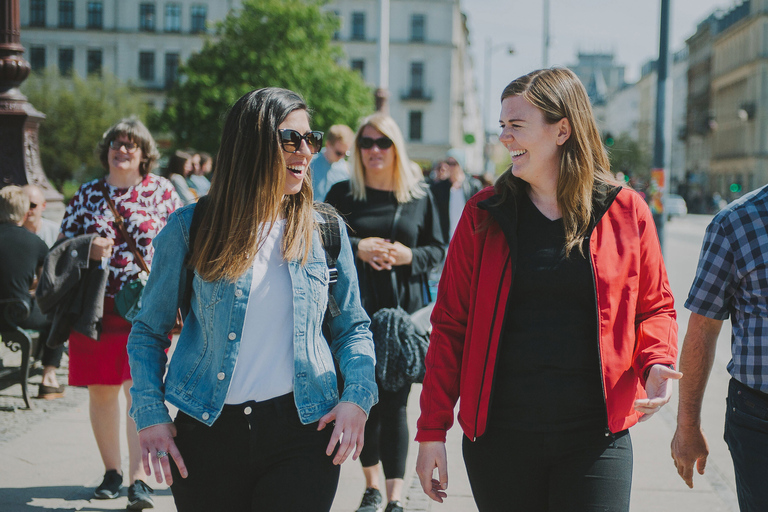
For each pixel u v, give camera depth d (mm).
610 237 2240
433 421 2348
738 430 2262
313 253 2217
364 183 3871
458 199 9500
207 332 2119
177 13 58562
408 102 58875
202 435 2088
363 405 2154
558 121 2254
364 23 58531
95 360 3871
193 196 8719
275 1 40500
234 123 2137
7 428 5137
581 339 2199
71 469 4355
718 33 79062
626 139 80938
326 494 2139
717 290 2297
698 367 2400
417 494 4105
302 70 40094
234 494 2125
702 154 83812
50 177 43781
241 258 2086
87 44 58594
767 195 2246
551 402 2182
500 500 2271
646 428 5250
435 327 2432
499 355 2229
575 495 2162
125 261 3951
